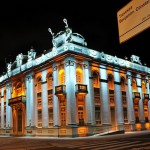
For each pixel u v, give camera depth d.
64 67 28.77
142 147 12.21
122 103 33.94
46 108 31.06
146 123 37.44
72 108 27.12
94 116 29.17
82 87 28.06
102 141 18.33
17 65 39.12
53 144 17.56
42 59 32.97
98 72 31.50
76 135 26.42
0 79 44.69
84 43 31.33
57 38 31.03
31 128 32.62
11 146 17.19
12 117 38.25
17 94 38.59
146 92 39.72
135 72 37.91
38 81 33.72
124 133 29.73
